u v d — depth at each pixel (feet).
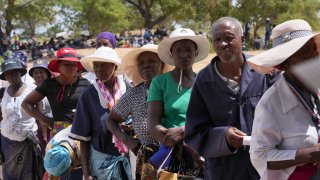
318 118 8.90
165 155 12.42
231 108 10.39
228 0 124.16
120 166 15.10
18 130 19.75
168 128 12.54
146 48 14.14
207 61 48.78
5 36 121.39
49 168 15.46
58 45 118.93
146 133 13.35
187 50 12.65
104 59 14.83
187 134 10.81
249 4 118.01
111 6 138.41
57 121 17.49
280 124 8.97
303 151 8.57
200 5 129.80
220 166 10.66
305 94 9.07
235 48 10.41
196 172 12.39
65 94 17.48
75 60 17.16
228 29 10.37
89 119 15.08
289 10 118.73
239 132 9.89
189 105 10.83
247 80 10.43
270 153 8.92
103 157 14.96
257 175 10.39
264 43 101.09
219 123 10.50
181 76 12.62
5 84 24.91
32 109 17.83
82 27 142.31
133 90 13.96
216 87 10.50
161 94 12.69
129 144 13.88
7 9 127.75
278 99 9.05
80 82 17.76
